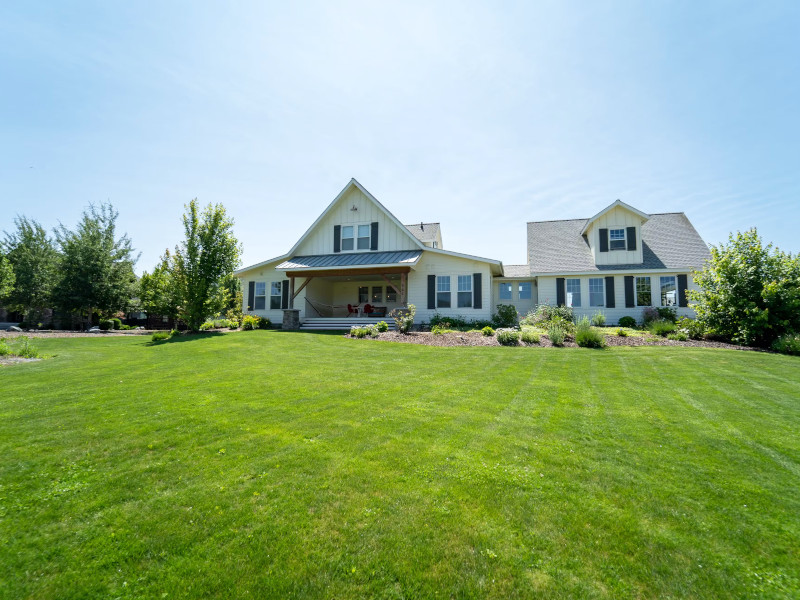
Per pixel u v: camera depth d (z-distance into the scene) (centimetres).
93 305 2302
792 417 539
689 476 365
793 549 263
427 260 2012
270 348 1208
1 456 391
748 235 1310
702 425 504
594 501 320
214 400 606
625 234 2067
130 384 716
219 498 318
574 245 2309
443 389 693
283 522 287
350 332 1545
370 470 370
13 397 614
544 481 352
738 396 651
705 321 1380
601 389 700
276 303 2198
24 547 256
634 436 464
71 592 221
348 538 271
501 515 300
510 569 244
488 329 1498
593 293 2061
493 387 712
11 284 2081
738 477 364
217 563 246
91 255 2297
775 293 1222
